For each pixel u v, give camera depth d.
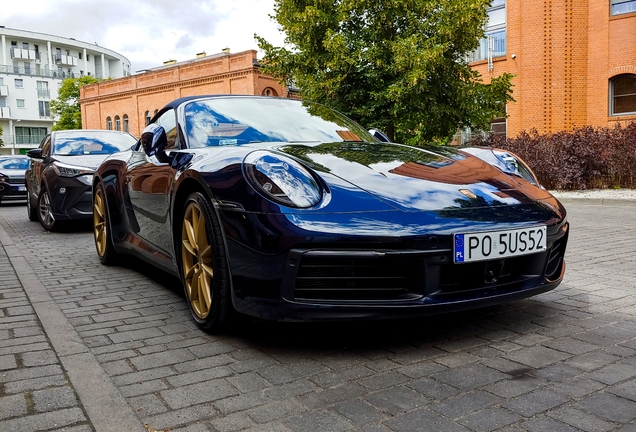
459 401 1.82
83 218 6.69
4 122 72.00
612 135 12.13
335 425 1.68
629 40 17.06
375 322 2.71
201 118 3.25
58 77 76.00
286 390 1.95
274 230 2.17
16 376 2.14
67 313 3.08
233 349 2.41
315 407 1.81
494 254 2.26
